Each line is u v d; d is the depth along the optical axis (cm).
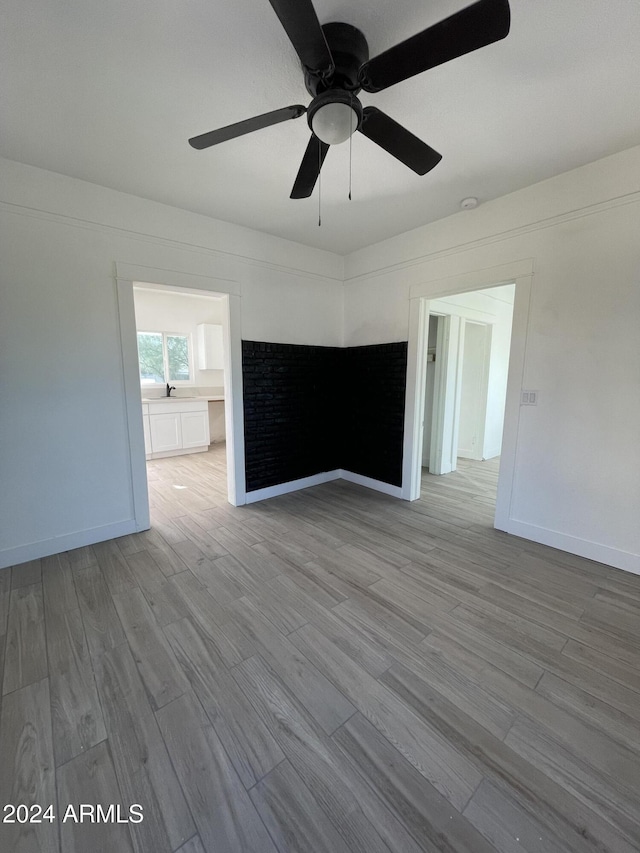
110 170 231
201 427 573
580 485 248
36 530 247
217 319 632
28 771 116
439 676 153
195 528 299
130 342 272
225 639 174
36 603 201
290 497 375
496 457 557
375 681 151
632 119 185
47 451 246
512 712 137
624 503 231
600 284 228
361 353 395
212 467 493
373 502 360
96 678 152
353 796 109
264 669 157
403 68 121
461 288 299
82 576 227
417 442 358
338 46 135
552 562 245
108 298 260
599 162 222
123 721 133
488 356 514
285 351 367
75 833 101
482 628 182
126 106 175
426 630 180
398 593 211
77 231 244
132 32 136
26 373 235
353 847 98
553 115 182
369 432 397
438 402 458
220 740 126
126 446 279
